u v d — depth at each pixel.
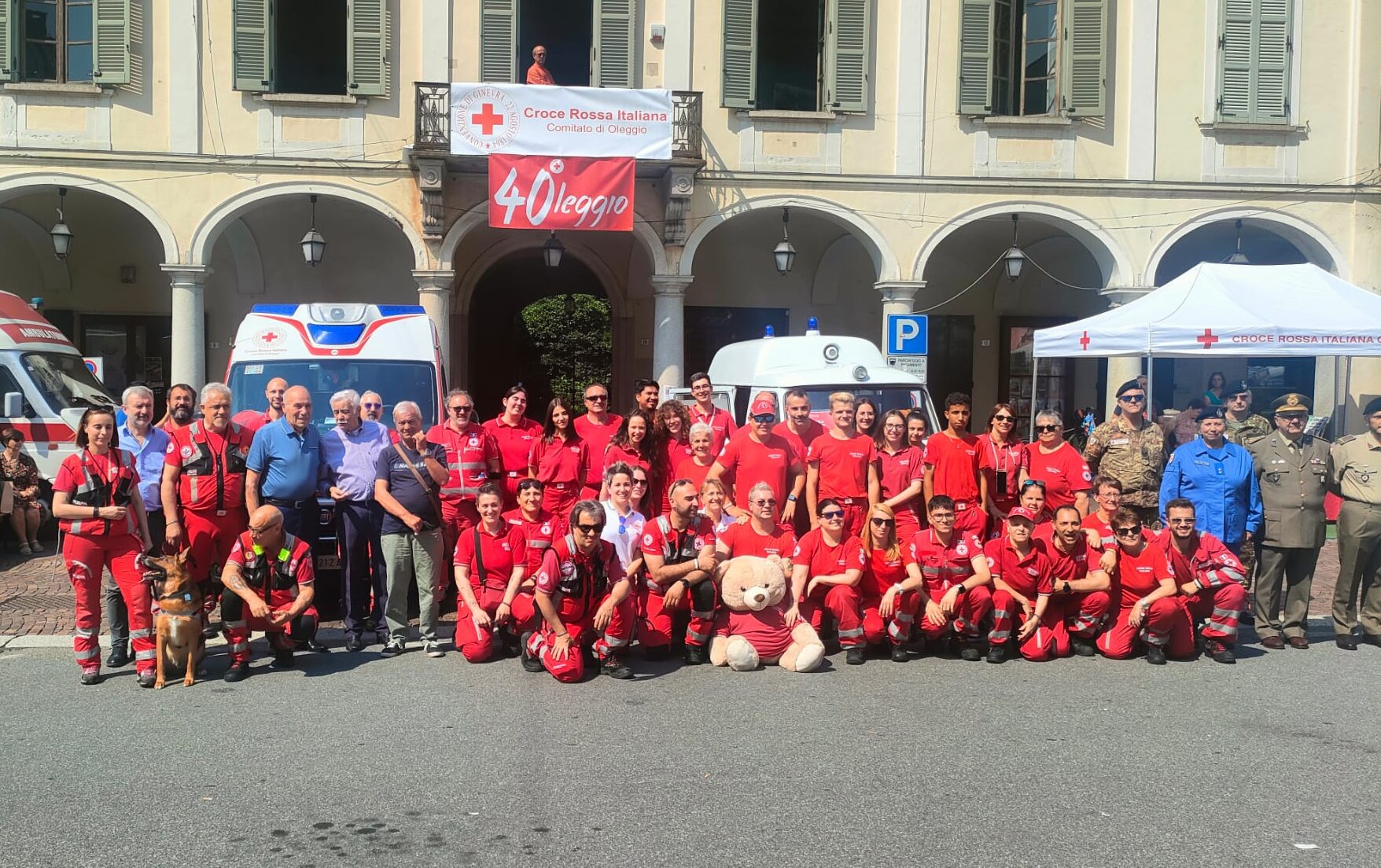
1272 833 4.38
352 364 9.58
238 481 7.28
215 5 14.59
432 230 14.73
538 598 6.58
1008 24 15.61
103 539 6.51
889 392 9.55
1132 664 7.21
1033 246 18.66
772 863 4.06
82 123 14.45
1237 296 10.25
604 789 4.82
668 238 15.03
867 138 15.35
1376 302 10.34
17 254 17.33
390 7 14.77
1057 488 7.91
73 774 4.97
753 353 10.38
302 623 6.86
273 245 17.36
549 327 26.12
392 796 4.72
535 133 13.94
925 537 7.32
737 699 6.29
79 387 12.90
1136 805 4.67
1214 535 7.61
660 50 15.15
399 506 7.13
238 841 4.25
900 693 6.44
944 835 4.33
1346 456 7.60
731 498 7.96
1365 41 15.39
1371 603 7.72
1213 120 15.43
